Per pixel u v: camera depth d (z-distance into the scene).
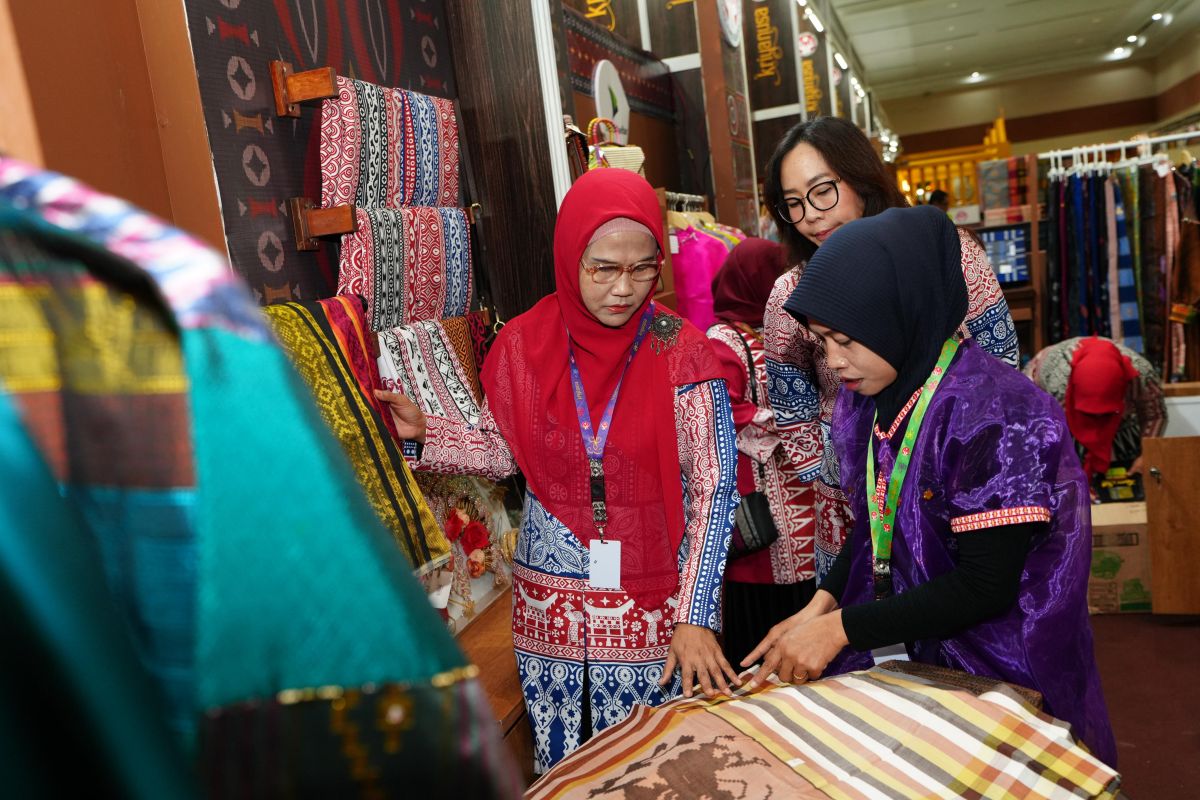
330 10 1.83
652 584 1.49
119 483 0.31
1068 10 16.69
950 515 1.17
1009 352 1.84
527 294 2.38
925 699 1.10
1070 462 1.15
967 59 20.12
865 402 1.35
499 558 2.11
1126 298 5.66
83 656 0.27
